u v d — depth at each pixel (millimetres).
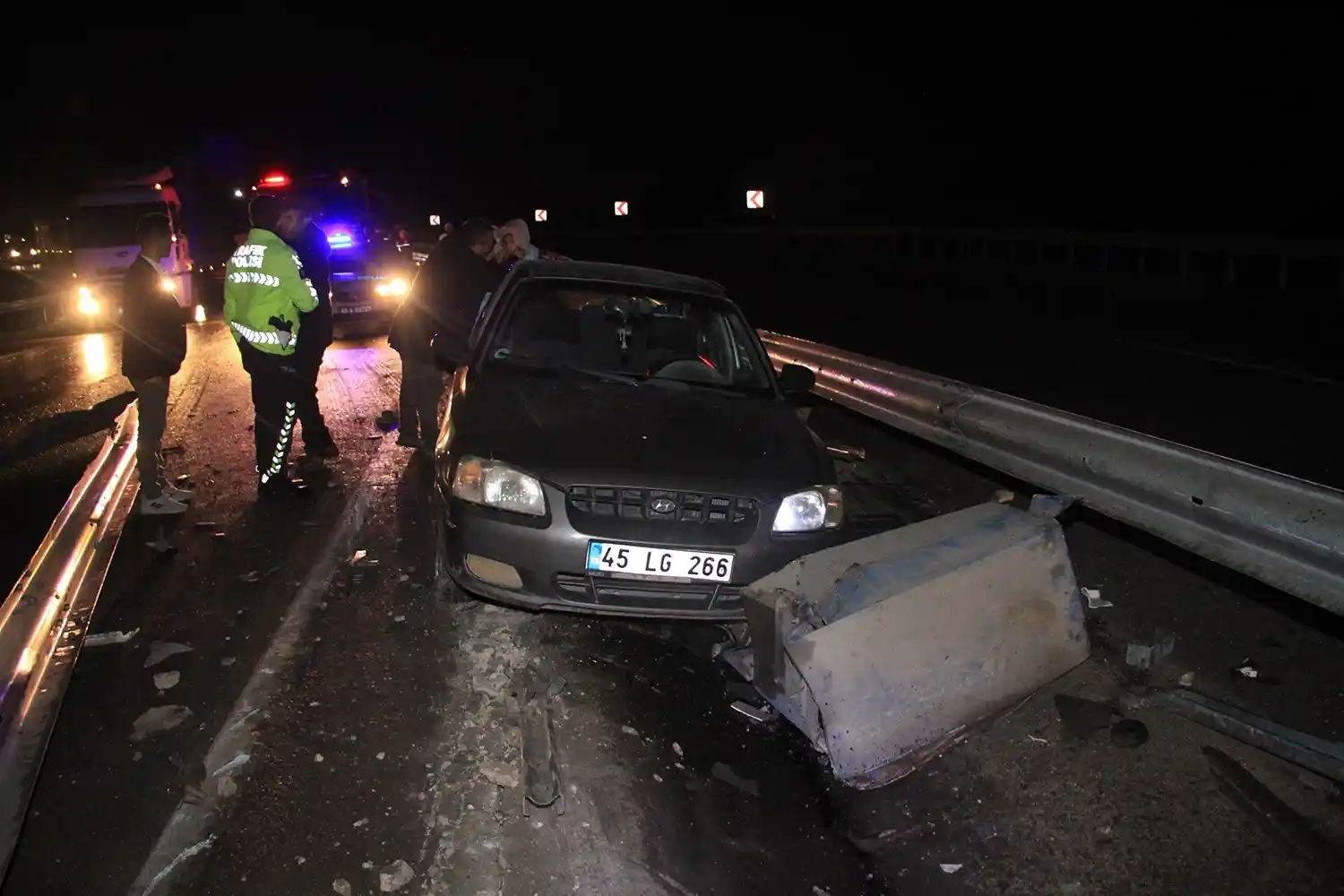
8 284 18719
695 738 3455
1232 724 3400
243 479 6336
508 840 2869
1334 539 3342
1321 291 15664
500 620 4277
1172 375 10844
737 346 5320
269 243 5695
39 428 8297
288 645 3984
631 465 3979
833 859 2902
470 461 4047
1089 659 3922
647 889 2715
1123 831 3002
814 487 4113
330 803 3012
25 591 3959
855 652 3285
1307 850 2900
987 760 3344
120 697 3596
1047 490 5957
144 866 2738
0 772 3051
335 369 11352
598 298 5367
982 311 18188
